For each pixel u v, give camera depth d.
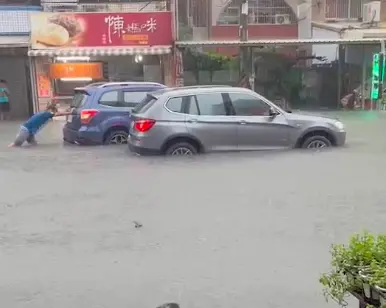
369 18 23.66
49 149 12.39
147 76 21.06
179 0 22.88
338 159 10.22
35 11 19.78
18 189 8.36
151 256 5.25
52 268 5.00
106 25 19.55
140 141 10.47
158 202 7.35
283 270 4.83
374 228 6.01
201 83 23.11
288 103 24.20
